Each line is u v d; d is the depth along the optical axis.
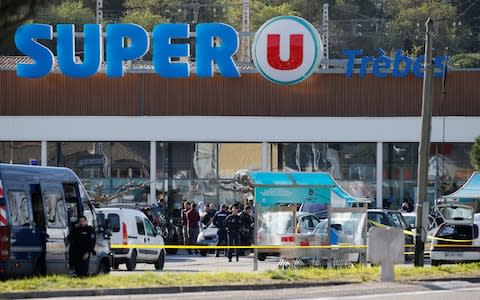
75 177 70.94
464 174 154.00
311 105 153.38
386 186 154.00
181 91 152.88
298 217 99.69
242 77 153.00
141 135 152.50
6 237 62.28
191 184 153.38
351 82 153.75
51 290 56.28
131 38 149.25
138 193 152.75
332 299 54.75
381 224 107.12
